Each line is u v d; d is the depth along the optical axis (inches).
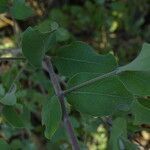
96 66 15.8
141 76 12.9
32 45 14.3
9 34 38.9
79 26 42.6
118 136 14.6
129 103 13.7
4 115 15.4
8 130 34.8
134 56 42.8
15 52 27.5
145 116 15.0
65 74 16.3
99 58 15.8
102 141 35.9
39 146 36.4
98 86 13.9
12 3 18.8
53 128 13.9
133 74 12.9
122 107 13.8
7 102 14.8
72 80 14.4
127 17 44.3
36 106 37.8
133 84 13.0
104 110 13.9
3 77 25.9
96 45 40.3
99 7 42.8
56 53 16.3
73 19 42.8
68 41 20.3
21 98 18.8
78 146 14.3
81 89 14.0
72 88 14.1
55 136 22.7
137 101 15.0
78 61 16.2
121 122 14.8
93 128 22.9
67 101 14.2
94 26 42.3
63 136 22.8
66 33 27.6
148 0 45.3
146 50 12.2
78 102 14.1
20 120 15.4
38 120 39.6
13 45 39.1
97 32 40.9
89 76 14.4
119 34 43.9
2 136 35.3
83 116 21.9
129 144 15.7
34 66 14.7
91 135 35.4
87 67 16.0
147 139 29.2
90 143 36.1
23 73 34.6
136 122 15.5
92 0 45.8
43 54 14.7
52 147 23.3
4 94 16.1
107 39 40.2
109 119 19.6
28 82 37.2
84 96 14.0
